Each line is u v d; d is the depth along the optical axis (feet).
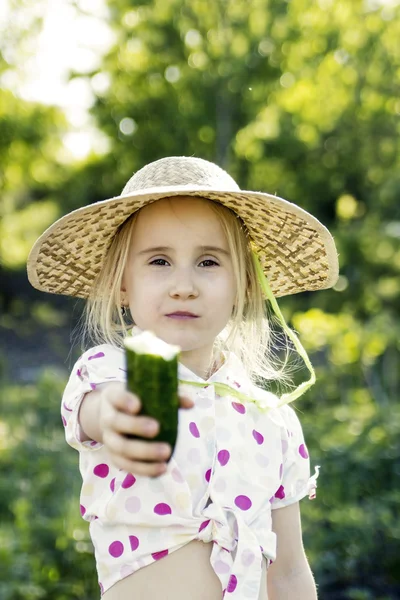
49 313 63.72
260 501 7.14
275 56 39.78
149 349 4.65
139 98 42.11
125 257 7.44
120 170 46.80
